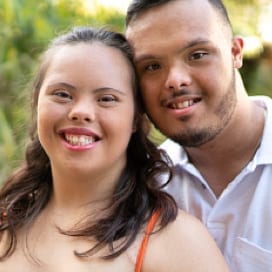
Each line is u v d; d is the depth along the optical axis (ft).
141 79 5.02
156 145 5.34
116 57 4.84
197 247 4.56
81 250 4.67
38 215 5.11
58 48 4.91
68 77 4.66
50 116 4.68
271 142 5.26
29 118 5.51
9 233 5.02
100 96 4.68
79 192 4.97
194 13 4.92
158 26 4.93
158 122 5.08
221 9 5.18
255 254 5.11
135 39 5.01
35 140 5.39
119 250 4.58
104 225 4.73
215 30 4.98
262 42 13.02
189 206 5.47
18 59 10.00
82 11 10.17
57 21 9.79
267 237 5.16
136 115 5.02
